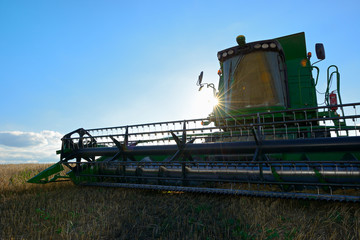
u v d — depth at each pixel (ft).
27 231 12.12
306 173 14.48
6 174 34.91
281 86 23.30
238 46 24.68
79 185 22.80
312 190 14.73
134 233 11.55
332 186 13.50
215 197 16.34
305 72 25.07
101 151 24.36
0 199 18.80
